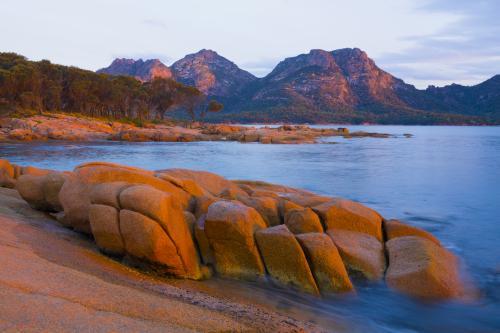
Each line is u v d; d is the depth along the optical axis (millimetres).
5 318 4930
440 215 18672
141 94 105125
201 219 10625
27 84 81625
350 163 39312
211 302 7910
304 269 9312
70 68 99750
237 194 12836
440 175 31516
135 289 7730
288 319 7617
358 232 11273
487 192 24391
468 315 8734
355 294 9211
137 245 8977
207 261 10016
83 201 10656
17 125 71625
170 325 5879
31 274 6645
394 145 68625
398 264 10016
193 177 15094
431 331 8109
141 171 12438
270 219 11961
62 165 33781
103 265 8961
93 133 73062
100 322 5336
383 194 23609
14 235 9344
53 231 10797
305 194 16766
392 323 8266
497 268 11570
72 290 6359
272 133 77188
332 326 7707
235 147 60094
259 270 9594
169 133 74500
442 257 10328
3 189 15305
